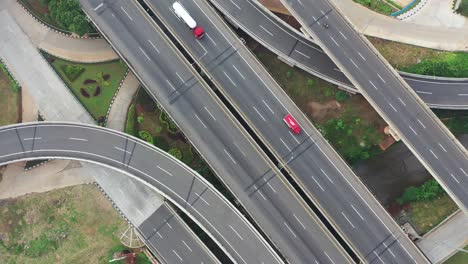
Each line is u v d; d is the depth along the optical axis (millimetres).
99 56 123750
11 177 121062
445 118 118750
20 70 124312
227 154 111812
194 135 112750
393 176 118312
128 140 116562
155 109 120688
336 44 110375
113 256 115438
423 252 110250
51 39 125125
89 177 119375
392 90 109062
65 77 123562
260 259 108750
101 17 117250
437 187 114188
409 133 108062
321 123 118500
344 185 109375
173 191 113125
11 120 123125
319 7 111688
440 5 121562
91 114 122250
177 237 113750
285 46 117312
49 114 122688
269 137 111625
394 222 107438
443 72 118438
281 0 112625
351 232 107875
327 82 119000
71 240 117188
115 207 117375
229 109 115562
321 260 107875
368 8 122188
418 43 120188
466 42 119750
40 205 119188
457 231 111562
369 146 116938
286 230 109250
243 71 113688
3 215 119500
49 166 121000
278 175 110688
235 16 118312
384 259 106500
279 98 112562
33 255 117125
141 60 115312
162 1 117562
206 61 114375
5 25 126125
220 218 111000
